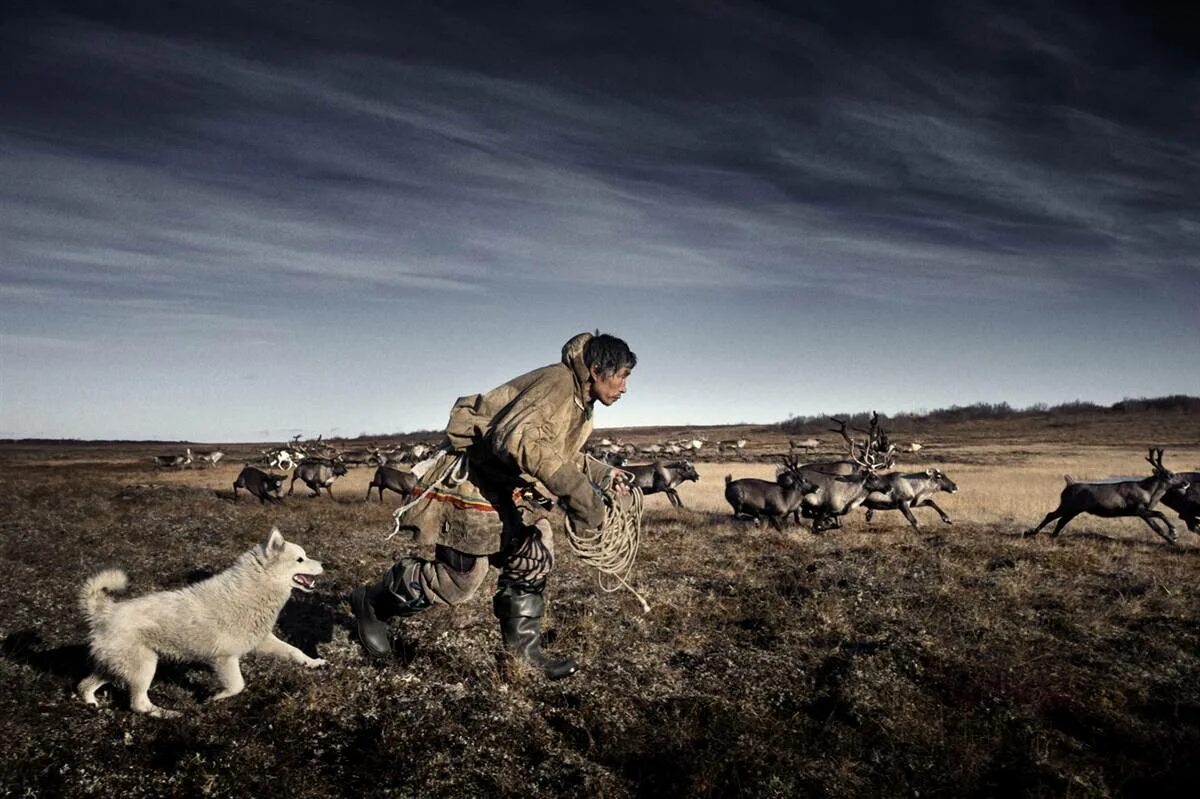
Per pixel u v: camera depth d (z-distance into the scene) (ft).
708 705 15.38
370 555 32.99
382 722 14.33
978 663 17.70
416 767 12.80
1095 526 54.75
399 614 16.70
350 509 61.72
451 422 14.74
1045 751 13.85
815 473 51.62
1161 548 41.98
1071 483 47.50
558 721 14.93
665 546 36.42
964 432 309.22
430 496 15.26
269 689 16.30
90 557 32.40
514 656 16.62
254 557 16.22
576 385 14.44
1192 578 29.71
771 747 13.84
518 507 15.35
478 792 12.28
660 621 21.86
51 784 12.40
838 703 15.65
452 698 15.56
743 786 12.57
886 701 15.57
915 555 33.94
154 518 48.14
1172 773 13.14
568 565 29.50
